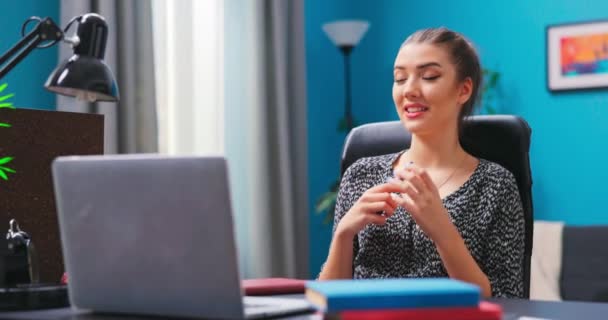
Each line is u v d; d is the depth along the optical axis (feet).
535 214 15.19
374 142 7.00
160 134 12.58
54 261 5.79
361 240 6.46
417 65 6.23
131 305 3.91
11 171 5.62
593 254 13.41
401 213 6.35
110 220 3.82
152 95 12.04
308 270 14.98
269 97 14.37
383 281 3.68
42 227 5.74
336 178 16.70
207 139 13.33
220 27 13.55
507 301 4.84
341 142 16.79
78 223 3.91
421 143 6.46
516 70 15.37
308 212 15.02
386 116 16.58
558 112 15.05
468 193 6.26
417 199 5.56
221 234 3.58
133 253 3.79
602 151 14.70
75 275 4.00
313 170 16.20
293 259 14.40
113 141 11.45
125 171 3.72
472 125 6.56
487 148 6.52
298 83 14.83
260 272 13.94
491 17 15.60
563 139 14.99
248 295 5.03
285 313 3.99
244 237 14.07
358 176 6.78
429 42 6.24
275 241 14.42
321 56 16.37
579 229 13.70
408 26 16.39
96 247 3.89
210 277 3.65
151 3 12.10
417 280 3.73
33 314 4.09
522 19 15.34
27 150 5.71
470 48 6.43
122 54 11.68
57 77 4.68
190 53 13.00
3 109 5.61
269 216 14.10
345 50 15.80
